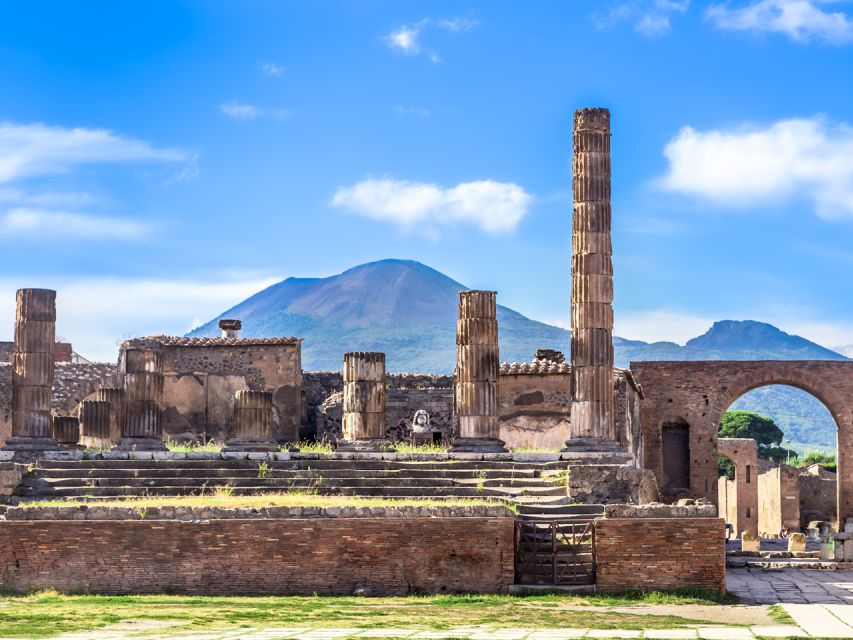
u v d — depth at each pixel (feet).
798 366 230.27
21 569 118.93
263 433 153.69
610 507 117.80
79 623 95.61
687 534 116.88
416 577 117.50
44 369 159.02
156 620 97.81
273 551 117.91
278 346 203.92
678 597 114.52
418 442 205.57
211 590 117.80
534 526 124.67
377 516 118.42
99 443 165.99
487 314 157.48
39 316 159.53
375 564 117.70
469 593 117.19
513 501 131.75
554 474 141.18
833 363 229.66
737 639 89.25
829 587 132.16
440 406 209.36
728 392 230.89
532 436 191.52
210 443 197.06
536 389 192.54
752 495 310.04
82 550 118.73
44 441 157.48
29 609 103.81
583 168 153.89
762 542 235.20
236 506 120.67
